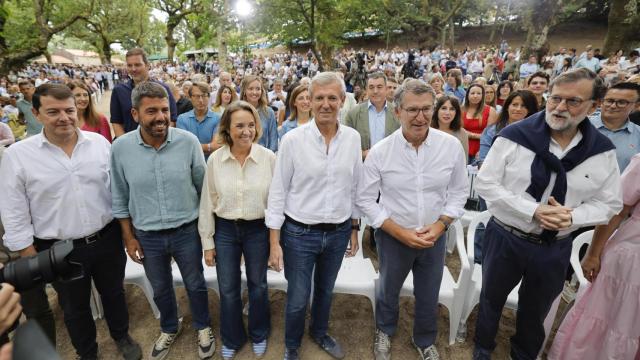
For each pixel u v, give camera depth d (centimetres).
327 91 174
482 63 1655
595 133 173
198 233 216
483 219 239
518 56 1369
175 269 265
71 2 1631
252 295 222
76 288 204
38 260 122
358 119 355
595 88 157
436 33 2483
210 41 1423
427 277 212
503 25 2903
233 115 193
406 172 194
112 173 196
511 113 321
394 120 345
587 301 201
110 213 207
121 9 2903
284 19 1065
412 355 234
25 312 215
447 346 241
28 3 1499
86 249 201
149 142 195
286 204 201
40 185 184
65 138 186
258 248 213
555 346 215
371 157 199
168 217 201
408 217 200
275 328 256
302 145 187
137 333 251
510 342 234
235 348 228
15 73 1459
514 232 190
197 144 211
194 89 355
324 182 189
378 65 1723
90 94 328
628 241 183
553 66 1330
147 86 180
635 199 179
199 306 229
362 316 271
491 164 190
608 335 189
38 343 80
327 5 1032
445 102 331
